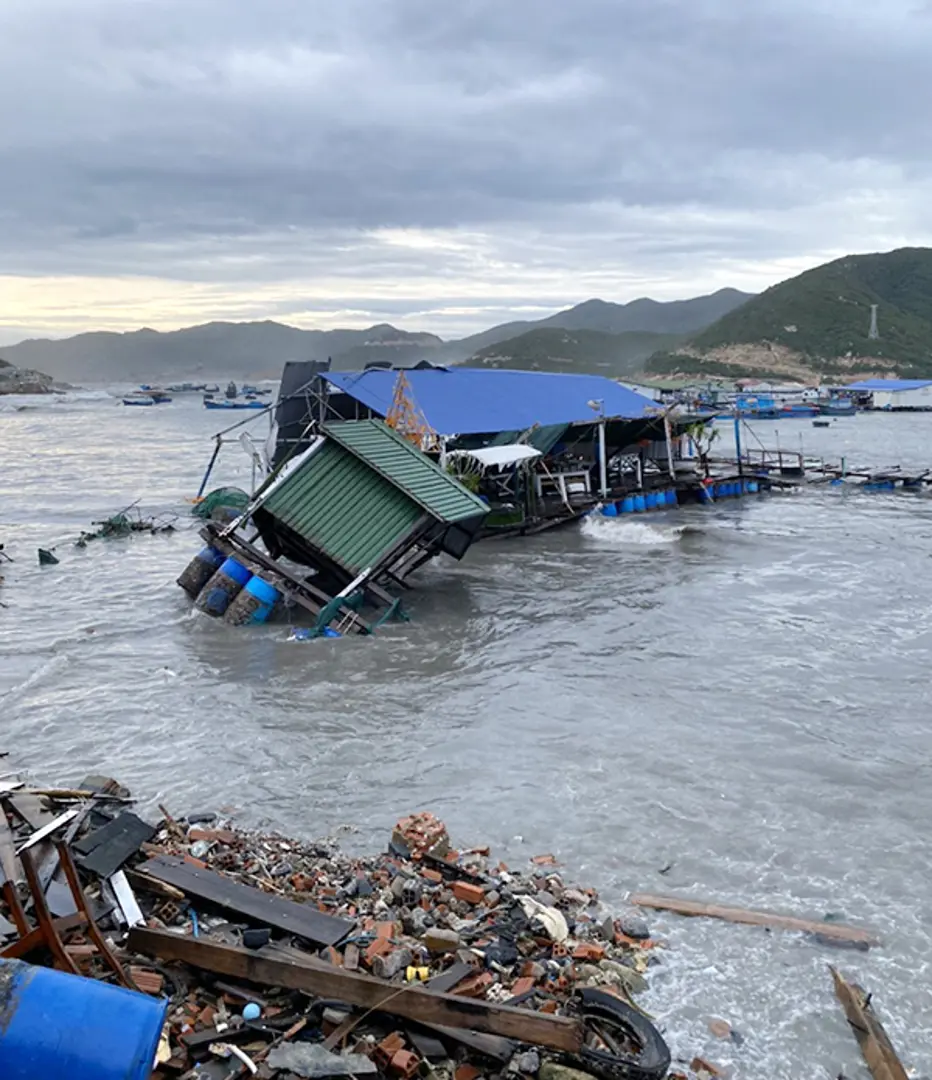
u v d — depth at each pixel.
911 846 14.07
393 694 20.91
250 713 19.69
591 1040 9.53
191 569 29.23
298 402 47.09
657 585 31.38
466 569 34.56
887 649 23.86
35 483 64.31
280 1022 9.27
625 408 54.47
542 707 19.95
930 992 10.73
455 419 43.28
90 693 20.86
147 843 12.84
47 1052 6.60
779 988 10.77
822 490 57.59
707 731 18.53
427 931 10.99
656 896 12.66
